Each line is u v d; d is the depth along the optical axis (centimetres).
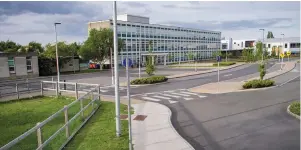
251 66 5247
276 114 1336
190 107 1568
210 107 1551
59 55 4591
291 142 927
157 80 2811
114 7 959
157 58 6631
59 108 1540
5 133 1054
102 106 1588
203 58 8612
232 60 7594
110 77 3684
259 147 893
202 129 1122
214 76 3528
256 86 2248
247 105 1576
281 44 8681
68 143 918
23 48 4491
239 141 959
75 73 4428
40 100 1855
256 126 1136
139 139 979
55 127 1126
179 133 1077
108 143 922
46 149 848
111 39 5003
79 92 2139
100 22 5800
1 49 5212
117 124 1002
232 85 2500
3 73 3519
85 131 1063
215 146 920
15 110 1501
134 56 5981
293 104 1464
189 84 2717
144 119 1275
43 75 4134
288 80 2803
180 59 7538
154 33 6538
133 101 1764
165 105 1641
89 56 4897
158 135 1027
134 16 6162
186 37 7712
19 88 2575
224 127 1140
